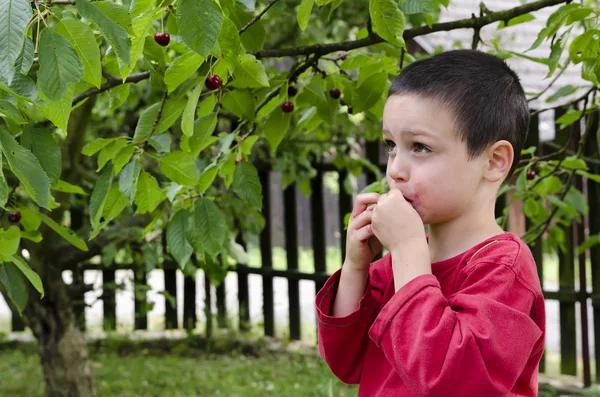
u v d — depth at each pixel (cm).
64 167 417
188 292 642
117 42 142
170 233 219
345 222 306
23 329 638
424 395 127
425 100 141
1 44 127
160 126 206
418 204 144
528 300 136
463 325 129
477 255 142
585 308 483
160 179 457
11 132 183
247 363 570
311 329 681
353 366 162
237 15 206
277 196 1276
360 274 161
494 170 146
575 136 463
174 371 543
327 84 248
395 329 133
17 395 495
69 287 458
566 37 204
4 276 200
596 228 475
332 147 525
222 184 473
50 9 146
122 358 586
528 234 330
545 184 312
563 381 498
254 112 219
